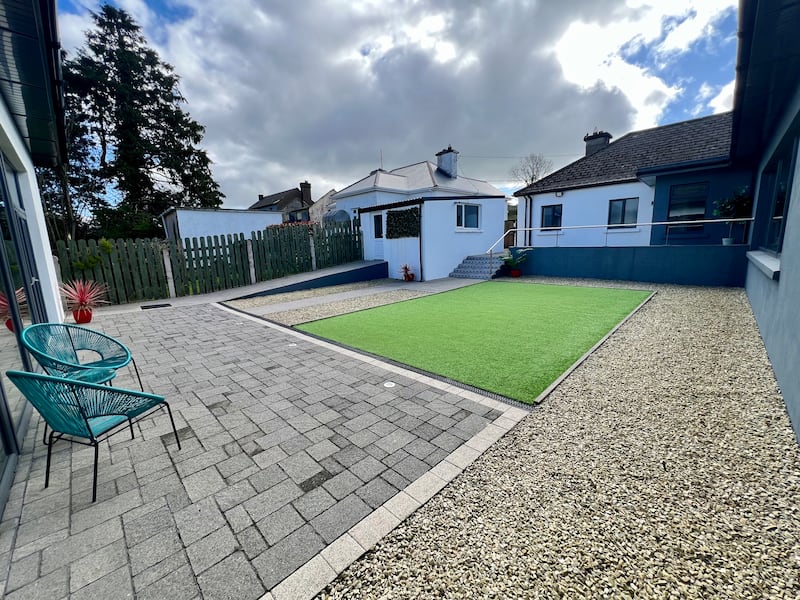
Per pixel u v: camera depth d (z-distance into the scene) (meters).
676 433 2.78
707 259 9.35
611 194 13.30
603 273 11.41
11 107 4.25
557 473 2.36
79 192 23.44
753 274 6.69
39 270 5.98
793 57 3.58
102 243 9.37
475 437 2.82
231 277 11.87
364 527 1.95
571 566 1.68
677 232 11.23
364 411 3.29
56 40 3.14
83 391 2.07
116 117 23.41
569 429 2.90
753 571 1.63
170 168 25.53
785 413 2.98
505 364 4.40
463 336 5.66
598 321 6.33
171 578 1.66
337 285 12.52
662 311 6.79
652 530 1.88
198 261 11.09
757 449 2.54
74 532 1.94
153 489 2.29
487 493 2.19
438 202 13.16
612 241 13.54
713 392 3.43
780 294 3.74
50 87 3.85
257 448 2.73
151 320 7.47
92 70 22.05
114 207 24.03
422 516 2.02
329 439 2.84
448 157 20.94
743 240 9.79
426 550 1.79
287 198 40.62
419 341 5.46
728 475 2.29
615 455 2.53
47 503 2.17
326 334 6.06
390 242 14.26
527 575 1.64
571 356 4.61
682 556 1.72
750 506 2.02
